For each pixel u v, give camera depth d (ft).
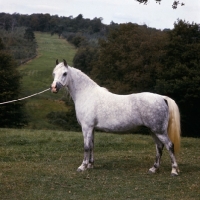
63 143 41.55
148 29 130.21
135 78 106.32
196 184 24.06
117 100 26.66
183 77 91.40
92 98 27.40
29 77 180.45
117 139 44.42
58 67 27.78
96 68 120.67
